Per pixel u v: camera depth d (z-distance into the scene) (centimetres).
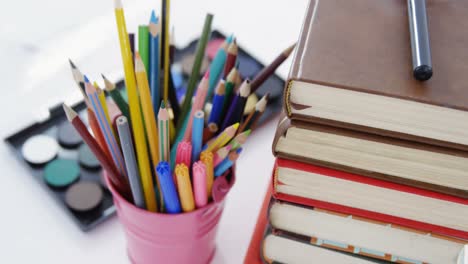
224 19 83
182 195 46
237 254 59
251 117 50
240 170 65
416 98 38
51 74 72
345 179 45
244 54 77
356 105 40
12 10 79
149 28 47
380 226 48
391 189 44
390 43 42
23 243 57
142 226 50
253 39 81
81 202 60
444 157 41
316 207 48
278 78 73
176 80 71
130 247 55
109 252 57
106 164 47
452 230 46
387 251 51
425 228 47
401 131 41
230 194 63
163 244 52
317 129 42
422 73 39
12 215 59
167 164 44
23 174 62
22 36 76
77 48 76
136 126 44
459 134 40
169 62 52
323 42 41
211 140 49
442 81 40
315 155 44
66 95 70
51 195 60
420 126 40
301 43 41
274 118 69
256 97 70
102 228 59
